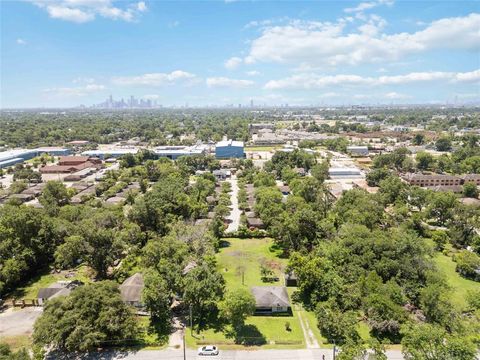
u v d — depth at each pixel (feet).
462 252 265.75
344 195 361.10
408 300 205.46
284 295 208.64
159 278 192.34
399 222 325.83
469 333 166.09
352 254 234.17
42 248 250.98
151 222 307.78
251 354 167.02
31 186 486.79
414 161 610.65
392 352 166.71
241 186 479.41
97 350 168.76
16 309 205.57
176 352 168.25
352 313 187.11
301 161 578.66
